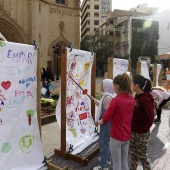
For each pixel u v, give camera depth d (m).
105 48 52.59
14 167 3.55
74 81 4.90
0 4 25.58
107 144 4.18
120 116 3.37
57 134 6.56
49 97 10.72
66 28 33.81
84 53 5.15
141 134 3.66
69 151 4.85
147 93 3.68
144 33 50.41
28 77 3.69
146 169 3.77
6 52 3.31
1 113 3.34
